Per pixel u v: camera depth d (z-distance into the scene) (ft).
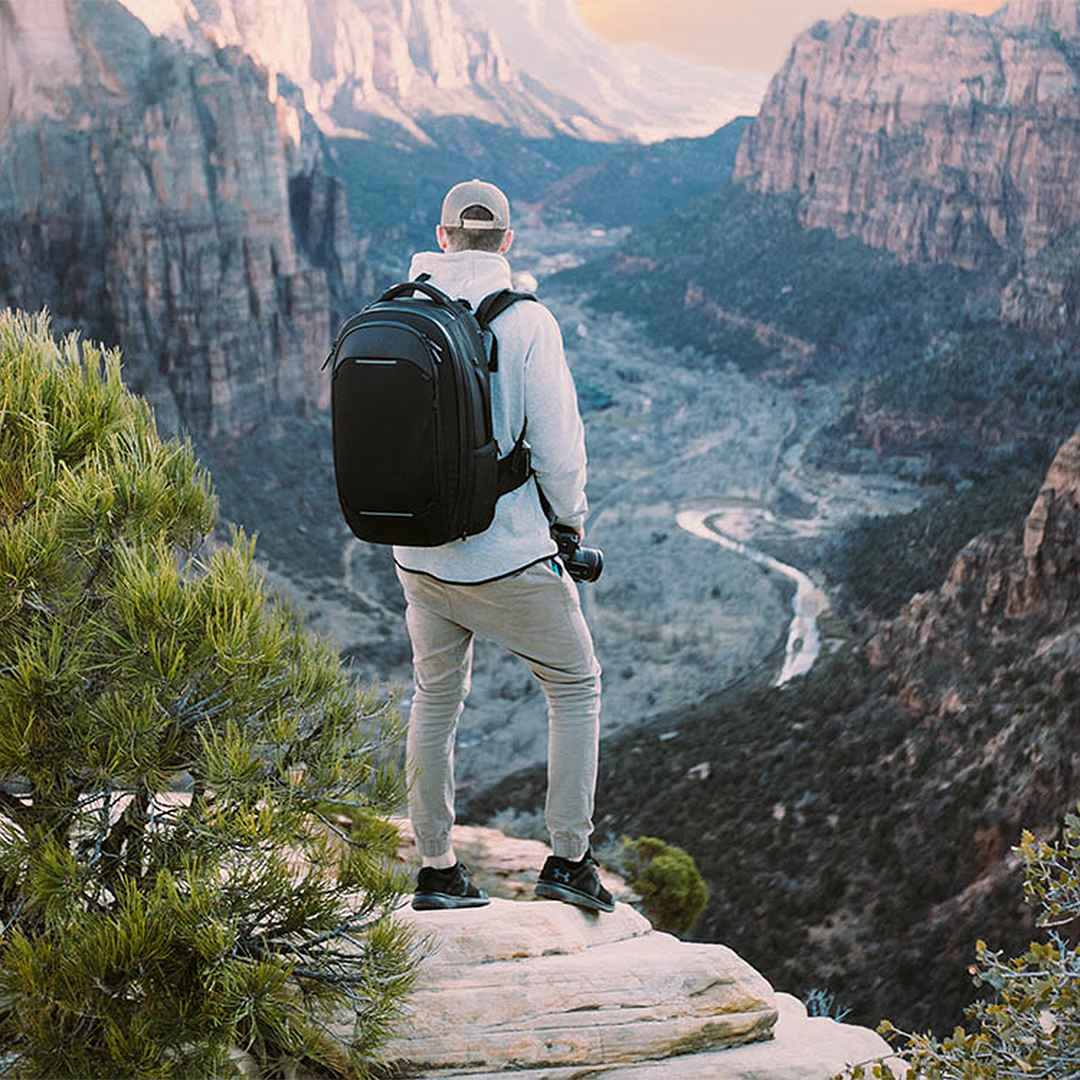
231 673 9.28
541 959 11.13
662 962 11.21
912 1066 9.64
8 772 9.02
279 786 9.61
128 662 9.20
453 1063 9.91
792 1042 11.15
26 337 11.24
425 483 9.52
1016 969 9.54
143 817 9.55
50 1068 8.39
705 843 142.41
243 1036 9.27
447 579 10.55
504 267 10.52
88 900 9.16
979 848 116.16
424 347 9.44
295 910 9.35
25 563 9.16
